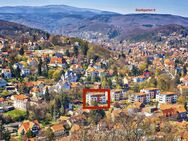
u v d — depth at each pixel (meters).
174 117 185.75
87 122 168.75
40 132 159.25
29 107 191.50
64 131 162.12
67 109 198.62
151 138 108.69
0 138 148.50
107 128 115.06
